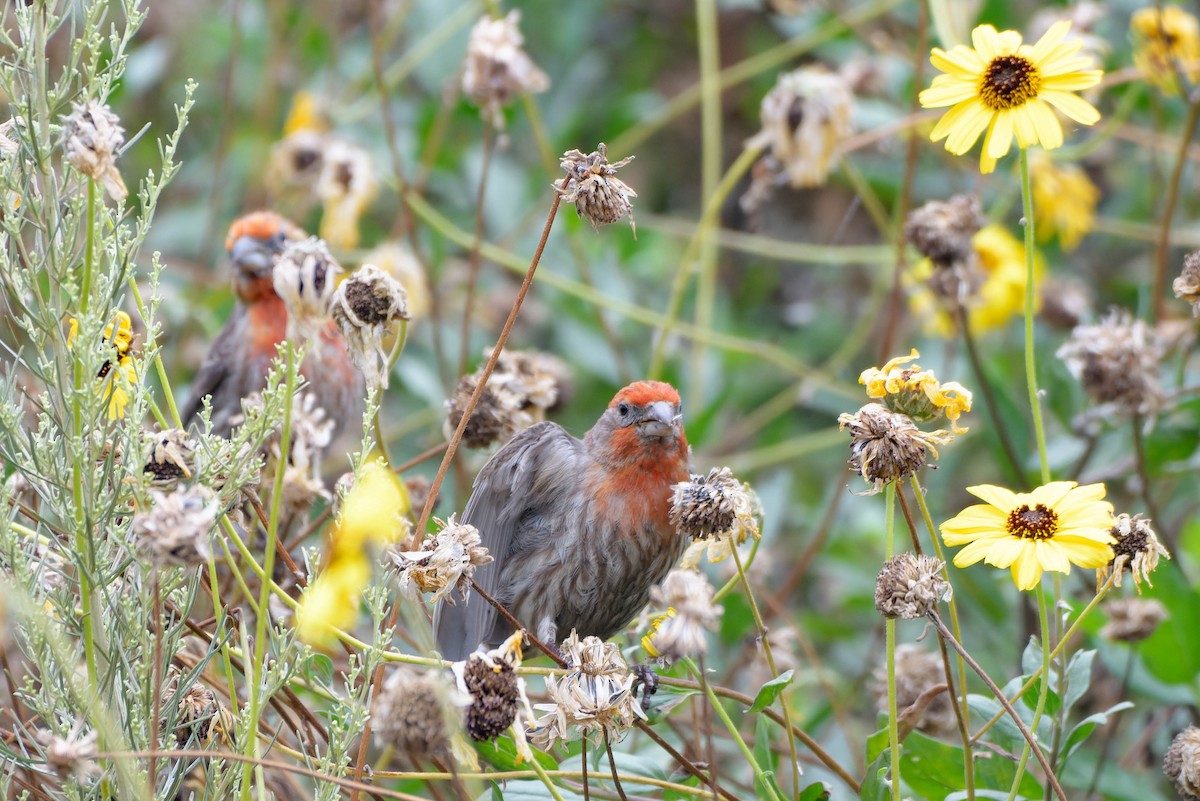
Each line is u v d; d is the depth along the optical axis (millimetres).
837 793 9555
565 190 7234
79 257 6602
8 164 6355
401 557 6859
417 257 13297
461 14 15266
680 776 8016
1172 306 13625
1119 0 15469
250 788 6137
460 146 16812
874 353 16656
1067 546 6574
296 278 5938
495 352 7309
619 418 9469
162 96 17266
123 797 6051
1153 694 9688
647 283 16984
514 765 7875
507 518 9352
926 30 13281
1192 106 12031
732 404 15742
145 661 6219
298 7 17812
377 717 5898
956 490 14188
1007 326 13672
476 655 6445
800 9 14977
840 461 15820
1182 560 11805
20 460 6438
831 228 18125
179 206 16953
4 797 6406
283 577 8820
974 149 14914
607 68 18781
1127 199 16188
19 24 6426
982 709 7766
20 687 7703
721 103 18984
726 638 10961
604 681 6797
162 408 13516
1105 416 10805
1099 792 9008
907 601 6488
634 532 9430
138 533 5684
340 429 12477
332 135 14578
